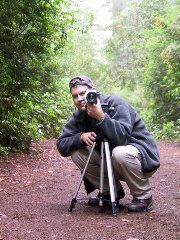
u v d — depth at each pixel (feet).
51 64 24.16
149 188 9.53
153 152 9.36
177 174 14.55
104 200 9.55
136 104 50.67
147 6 46.11
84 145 9.45
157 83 35.19
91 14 28.89
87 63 48.83
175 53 28.81
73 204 9.38
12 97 16.53
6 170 14.44
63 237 7.49
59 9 18.58
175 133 30.71
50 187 12.32
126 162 9.05
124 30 49.03
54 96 28.25
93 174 9.75
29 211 9.47
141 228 7.95
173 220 8.50
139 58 45.88
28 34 15.51
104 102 9.57
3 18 14.83
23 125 18.98
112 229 7.91
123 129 9.09
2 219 8.71
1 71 15.05
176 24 30.17
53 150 20.24
